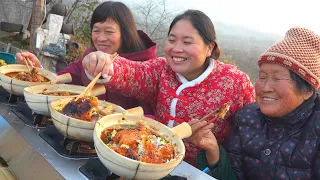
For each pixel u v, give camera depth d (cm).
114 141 137
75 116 153
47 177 138
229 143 212
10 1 1020
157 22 632
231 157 208
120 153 127
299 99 185
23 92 193
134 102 275
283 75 182
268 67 185
